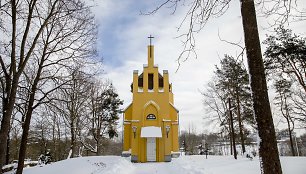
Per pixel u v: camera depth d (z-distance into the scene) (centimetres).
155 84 3488
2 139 1134
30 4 1314
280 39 2423
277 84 3394
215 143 6988
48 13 1506
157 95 3434
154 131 3228
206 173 1606
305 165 1811
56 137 4728
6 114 1164
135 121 3322
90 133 4238
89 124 4066
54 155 4403
